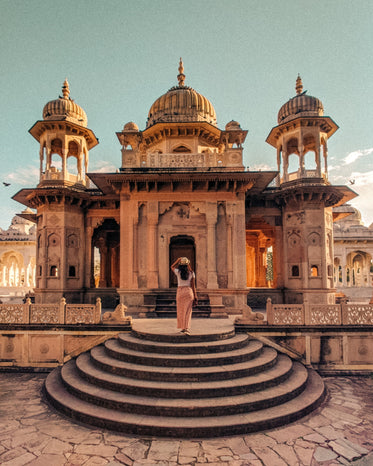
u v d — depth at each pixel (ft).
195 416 17.43
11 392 23.22
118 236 63.41
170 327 27.22
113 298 45.29
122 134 39.63
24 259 83.82
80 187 45.37
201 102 46.55
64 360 28.19
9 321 29.25
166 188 38.37
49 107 44.93
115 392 19.62
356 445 15.72
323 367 27.20
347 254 79.15
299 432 16.98
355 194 44.52
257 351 24.02
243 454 14.83
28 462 14.23
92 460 14.37
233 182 37.68
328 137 48.08
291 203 43.86
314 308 28.04
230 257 37.42
